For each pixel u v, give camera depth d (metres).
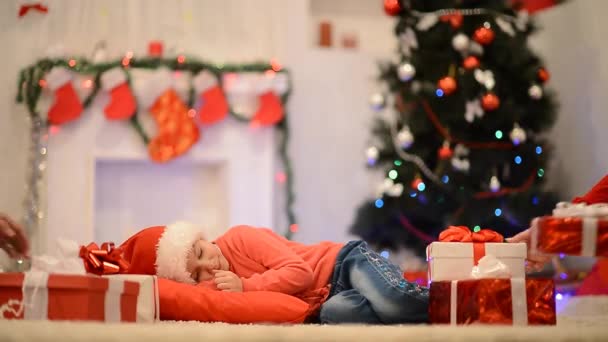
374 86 7.61
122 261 3.22
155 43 6.96
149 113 6.94
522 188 6.87
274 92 7.09
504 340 2.37
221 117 6.95
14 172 6.67
